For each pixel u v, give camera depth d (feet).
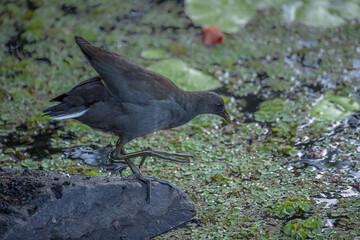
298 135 34.94
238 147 33.91
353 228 25.77
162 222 26.00
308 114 37.11
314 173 30.86
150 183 26.05
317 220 25.95
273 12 50.67
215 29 45.68
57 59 43.62
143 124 25.88
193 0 49.11
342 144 33.68
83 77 41.50
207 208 27.78
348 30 47.62
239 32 48.03
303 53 44.68
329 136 34.63
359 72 41.93
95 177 25.55
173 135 35.50
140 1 51.96
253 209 27.66
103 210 24.29
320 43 46.09
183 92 27.68
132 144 34.19
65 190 23.57
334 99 38.06
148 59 43.55
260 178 30.55
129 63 25.80
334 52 44.70
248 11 48.34
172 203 26.61
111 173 31.35
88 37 46.24
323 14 49.32
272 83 41.11
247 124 36.50
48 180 24.44
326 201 28.17
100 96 25.11
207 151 33.58
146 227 25.48
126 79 25.20
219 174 30.42
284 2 50.39
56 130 35.94
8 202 22.67
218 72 42.45
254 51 45.16
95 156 33.19
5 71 41.73
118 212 24.70
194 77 40.50
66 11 49.96
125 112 25.41
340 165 31.58
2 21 47.98
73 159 32.81
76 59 43.57
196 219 26.91
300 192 28.99
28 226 22.06
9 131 35.45
